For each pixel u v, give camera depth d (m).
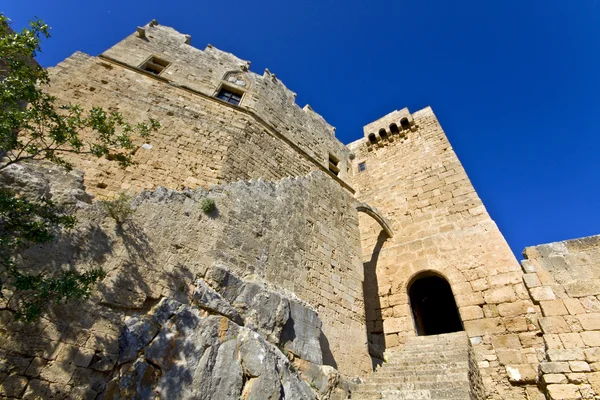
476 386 7.67
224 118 13.94
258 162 13.45
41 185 6.79
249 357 6.14
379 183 19.17
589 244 7.88
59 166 8.36
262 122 15.45
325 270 10.98
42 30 6.09
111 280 6.21
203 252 7.80
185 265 7.31
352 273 12.11
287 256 9.89
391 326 12.62
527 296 10.55
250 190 10.31
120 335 5.81
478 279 11.85
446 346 9.08
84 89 11.54
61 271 5.75
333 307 10.28
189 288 7.05
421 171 17.77
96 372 5.32
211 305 6.74
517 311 10.44
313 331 8.34
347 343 9.80
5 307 5.09
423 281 16.14
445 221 14.55
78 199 7.09
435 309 17.97
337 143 21.78
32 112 5.95
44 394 4.80
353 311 10.93
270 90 17.97
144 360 5.52
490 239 12.68
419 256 13.98
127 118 11.34
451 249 13.34
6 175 6.55
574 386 6.32
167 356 5.63
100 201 7.09
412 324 12.30
